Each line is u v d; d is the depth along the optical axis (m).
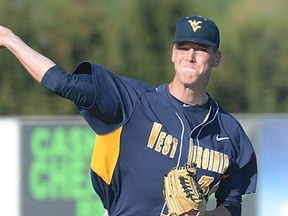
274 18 42.25
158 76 38.84
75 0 40.53
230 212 9.27
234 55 40.16
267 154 18.92
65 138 18.97
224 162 9.05
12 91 37.62
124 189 8.83
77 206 19.05
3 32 8.60
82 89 8.38
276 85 40.56
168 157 8.77
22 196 18.94
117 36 39.53
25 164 18.94
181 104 8.94
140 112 8.77
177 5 39.28
